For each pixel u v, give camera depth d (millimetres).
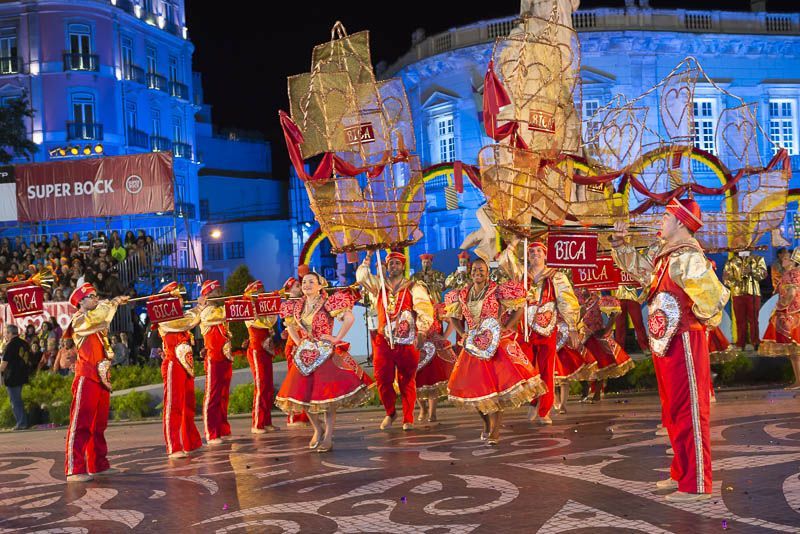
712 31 32750
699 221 6168
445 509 6113
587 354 11234
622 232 6555
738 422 9305
